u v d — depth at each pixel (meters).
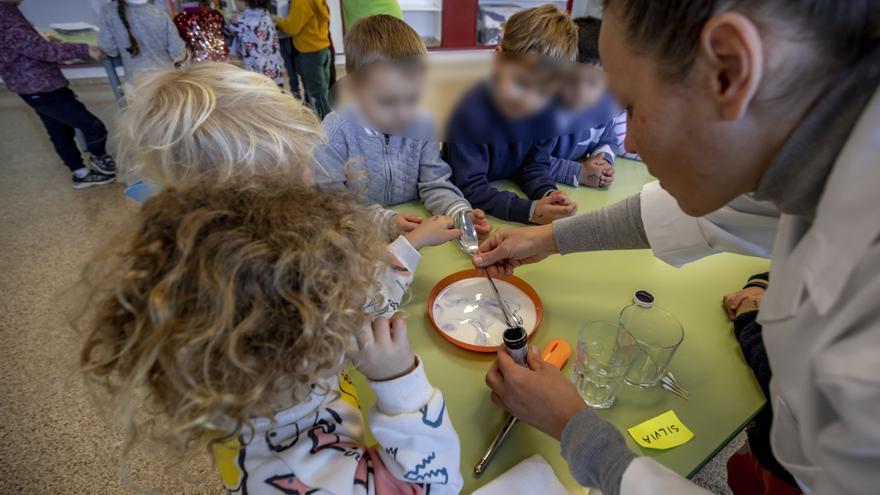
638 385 0.70
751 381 0.71
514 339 0.67
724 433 0.63
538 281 0.92
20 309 1.86
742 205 0.69
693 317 0.83
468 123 0.63
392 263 0.78
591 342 0.74
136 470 1.33
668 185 0.50
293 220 0.46
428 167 1.26
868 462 0.30
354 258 0.49
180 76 0.80
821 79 0.35
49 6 4.25
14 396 1.53
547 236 0.90
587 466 0.52
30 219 2.48
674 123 0.41
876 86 0.34
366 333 0.52
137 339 0.41
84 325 0.45
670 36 0.36
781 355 0.45
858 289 0.34
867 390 0.29
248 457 0.52
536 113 0.60
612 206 0.88
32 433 1.43
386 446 0.54
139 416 0.77
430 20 5.14
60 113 2.59
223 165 0.67
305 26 3.38
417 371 0.56
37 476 1.33
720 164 0.42
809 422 0.36
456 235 1.01
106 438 1.42
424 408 0.56
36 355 1.66
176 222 0.43
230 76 0.81
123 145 0.86
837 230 0.36
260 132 0.78
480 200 1.22
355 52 1.04
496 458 0.61
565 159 1.41
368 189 1.22
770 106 0.37
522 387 0.60
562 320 0.82
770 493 0.89
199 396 0.41
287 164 0.78
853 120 0.36
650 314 0.79
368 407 0.67
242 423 0.43
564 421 0.56
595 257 0.99
